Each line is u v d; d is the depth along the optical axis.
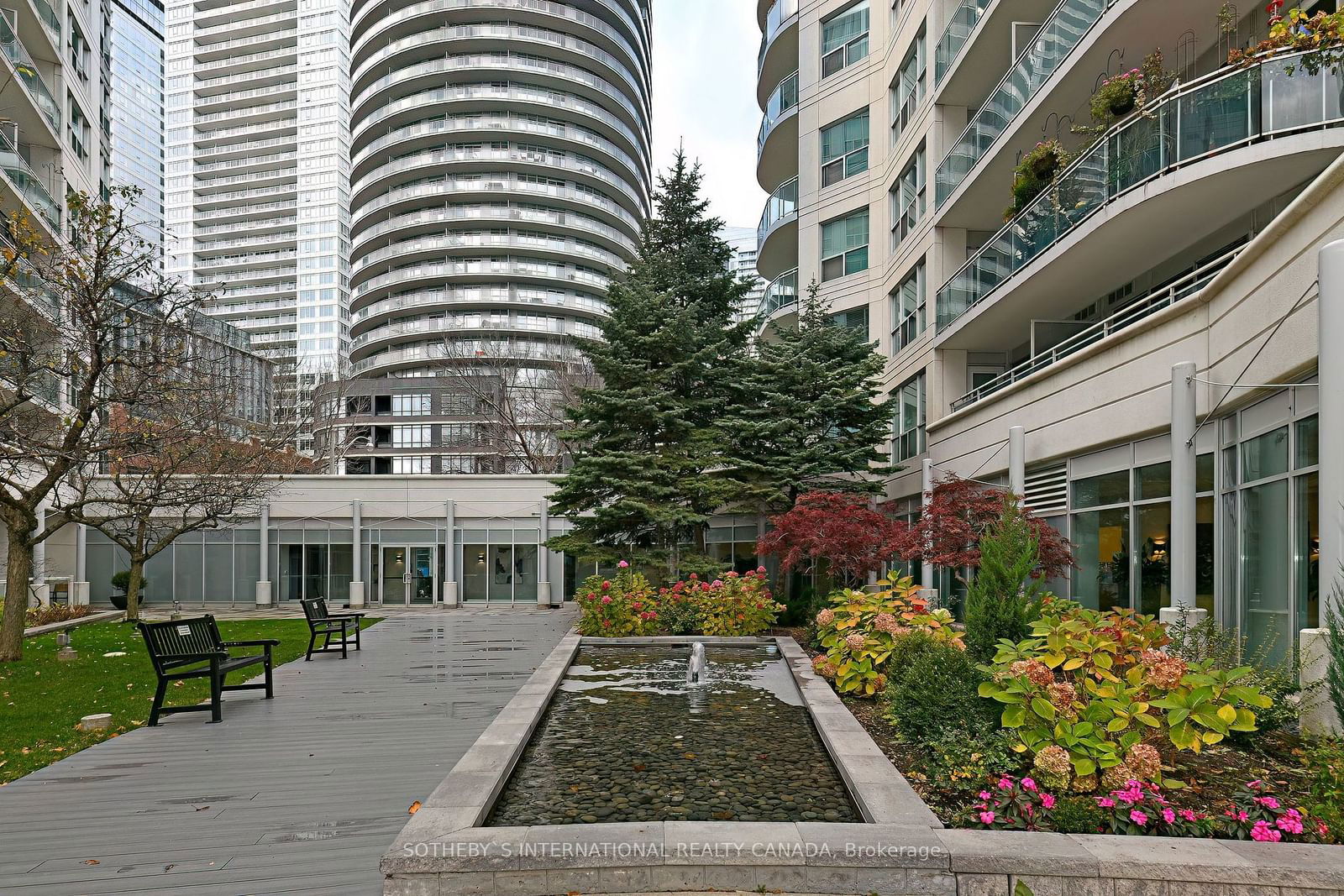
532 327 65.75
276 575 26.95
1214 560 9.06
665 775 5.87
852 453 17.38
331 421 43.22
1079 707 5.12
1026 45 15.31
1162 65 11.77
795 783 5.69
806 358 17.80
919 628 8.16
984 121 16.30
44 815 5.19
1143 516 10.63
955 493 12.52
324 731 7.54
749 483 17.52
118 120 124.56
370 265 70.38
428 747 6.96
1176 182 10.11
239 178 121.06
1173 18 11.57
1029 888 3.67
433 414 60.59
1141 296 13.92
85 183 28.19
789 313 25.38
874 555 13.23
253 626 18.69
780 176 29.92
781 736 7.10
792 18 26.38
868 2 23.44
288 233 119.69
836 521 12.93
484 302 66.62
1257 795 4.67
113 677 10.76
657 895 3.89
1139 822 4.27
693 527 18.42
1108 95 11.45
